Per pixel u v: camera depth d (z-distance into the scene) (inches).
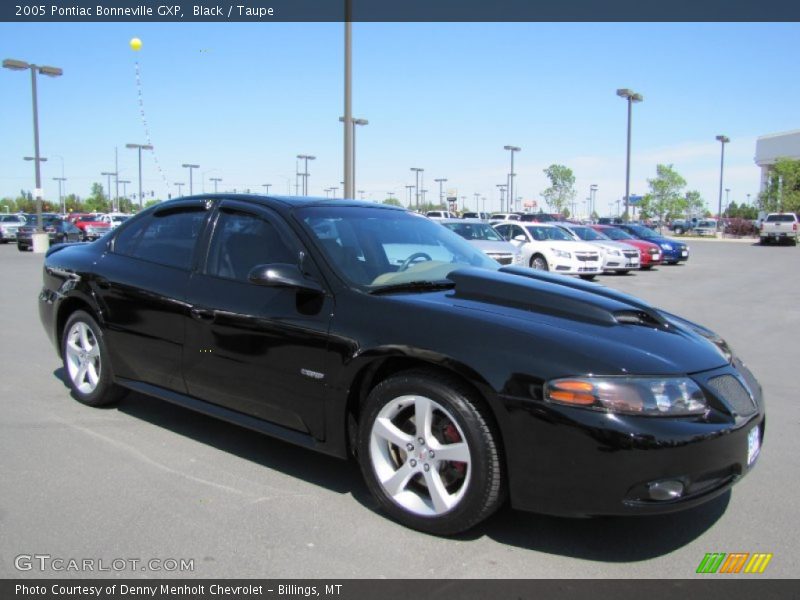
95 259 195.0
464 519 120.3
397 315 129.4
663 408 109.2
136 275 178.9
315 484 148.3
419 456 125.6
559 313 127.8
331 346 134.4
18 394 214.7
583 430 108.7
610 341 117.5
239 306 151.4
